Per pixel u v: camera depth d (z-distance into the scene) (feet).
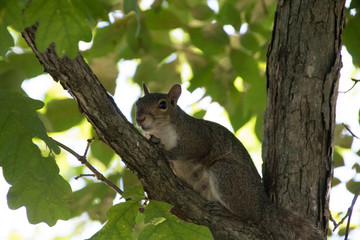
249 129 48.57
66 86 25.61
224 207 34.19
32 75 37.52
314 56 30.63
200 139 37.40
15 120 21.16
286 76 31.01
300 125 30.19
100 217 40.22
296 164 29.84
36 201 22.61
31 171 20.88
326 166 29.86
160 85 44.88
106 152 42.29
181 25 40.81
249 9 43.60
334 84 30.58
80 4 21.17
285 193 29.81
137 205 24.66
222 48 40.55
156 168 27.86
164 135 37.32
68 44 21.13
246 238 28.94
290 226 29.35
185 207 28.63
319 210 29.43
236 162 35.86
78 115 39.22
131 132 27.07
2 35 21.13
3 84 34.22
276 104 31.24
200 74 42.04
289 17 31.63
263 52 44.91
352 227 38.63
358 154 37.99
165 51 43.88
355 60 37.37
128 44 41.83
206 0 46.16
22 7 21.30
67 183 23.32
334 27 31.07
